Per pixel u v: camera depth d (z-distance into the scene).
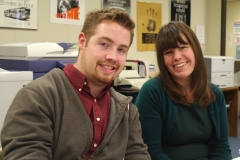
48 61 1.76
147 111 1.43
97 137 0.96
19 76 1.47
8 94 1.44
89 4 3.03
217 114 1.49
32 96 0.87
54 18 2.79
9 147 0.80
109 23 0.96
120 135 1.04
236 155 2.88
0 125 1.41
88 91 0.99
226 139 1.53
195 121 1.45
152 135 1.41
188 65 1.45
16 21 2.54
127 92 2.21
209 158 1.50
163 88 1.45
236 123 3.57
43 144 0.83
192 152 1.45
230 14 4.14
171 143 1.44
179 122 1.42
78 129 0.91
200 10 4.11
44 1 2.71
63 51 1.93
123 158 1.02
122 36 0.97
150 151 1.39
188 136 1.42
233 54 4.21
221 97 1.54
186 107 1.45
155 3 3.58
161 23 3.66
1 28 2.47
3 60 1.90
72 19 2.91
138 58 3.47
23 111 0.84
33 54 1.72
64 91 0.94
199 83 1.46
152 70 3.45
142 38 3.49
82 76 0.98
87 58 0.97
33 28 2.65
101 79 0.97
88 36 0.99
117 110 1.05
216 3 4.12
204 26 4.19
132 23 1.01
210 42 4.24
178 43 1.43
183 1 3.87
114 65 0.97
